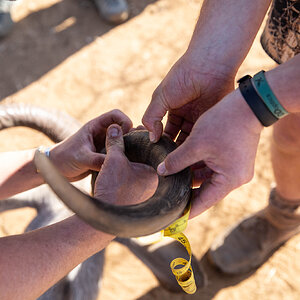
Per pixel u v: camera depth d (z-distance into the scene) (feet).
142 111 12.07
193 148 3.98
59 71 13.32
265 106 3.93
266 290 8.91
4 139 11.74
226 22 4.73
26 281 3.43
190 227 9.75
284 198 7.97
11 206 7.07
